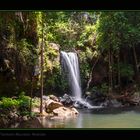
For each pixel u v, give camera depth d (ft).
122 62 93.45
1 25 59.06
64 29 84.02
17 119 51.24
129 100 81.66
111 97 83.20
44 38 72.43
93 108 76.18
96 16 87.92
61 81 82.69
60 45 87.10
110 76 89.15
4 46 61.77
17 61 64.95
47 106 60.80
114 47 85.35
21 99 58.70
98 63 92.53
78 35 91.09
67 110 61.87
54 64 79.82
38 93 71.05
